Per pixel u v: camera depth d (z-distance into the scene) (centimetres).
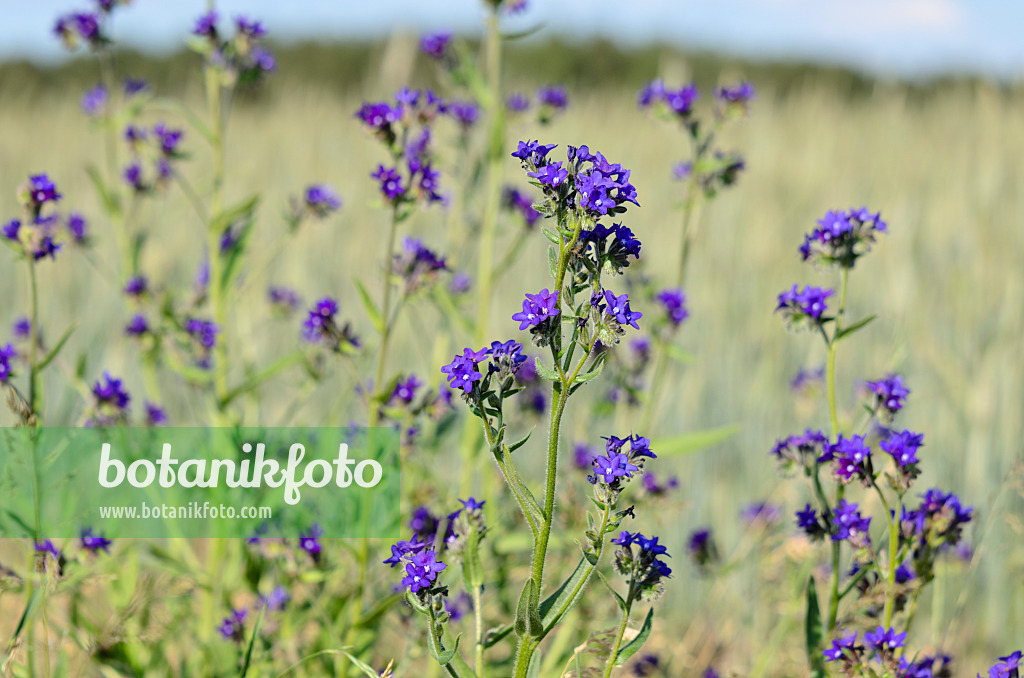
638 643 249
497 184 490
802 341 741
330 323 386
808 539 315
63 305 730
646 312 497
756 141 1137
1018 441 564
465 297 512
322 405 614
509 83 985
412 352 661
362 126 385
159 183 521
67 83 2344
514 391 240
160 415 473
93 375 639
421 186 381
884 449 288
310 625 411
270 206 917
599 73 2394
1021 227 848
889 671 277
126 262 520
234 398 451
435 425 470
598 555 242
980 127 1168
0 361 334
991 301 743
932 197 949
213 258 464
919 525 304
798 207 959
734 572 509
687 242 481
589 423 485
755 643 464
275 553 387
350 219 875
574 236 235
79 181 990
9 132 1287
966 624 492
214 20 471
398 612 404
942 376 630
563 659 383
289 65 2814
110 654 382
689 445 416
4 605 417
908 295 678
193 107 1545
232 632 375
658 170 1053
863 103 1574
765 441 638
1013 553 455
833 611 310
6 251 822
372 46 2811
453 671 255
